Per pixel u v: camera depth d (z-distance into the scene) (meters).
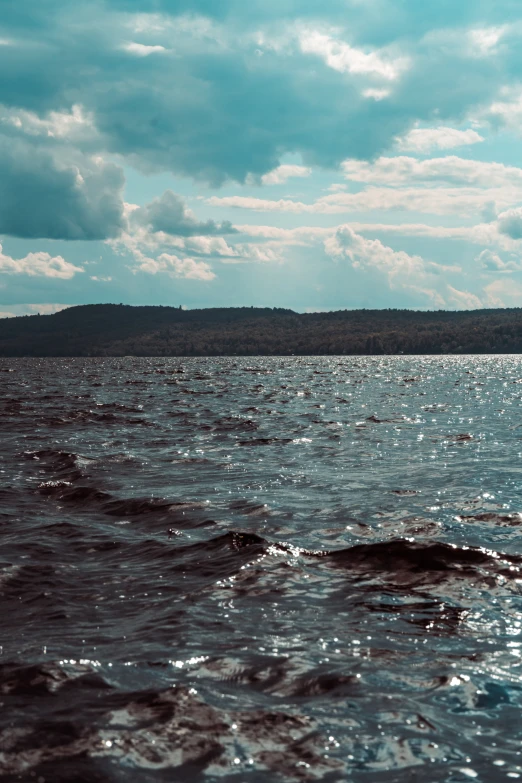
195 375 98.75
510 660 6.75
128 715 5.62
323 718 5.59
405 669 6.54
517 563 9.96
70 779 4.72
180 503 14.33
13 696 5.97
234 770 4.87
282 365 170.00
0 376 95.31
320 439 25.28
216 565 10.09
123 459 20.33
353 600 8.58
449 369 128.38
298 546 11.04
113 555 10.71
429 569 9.77
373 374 101.38
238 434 26.92
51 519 13.07
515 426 29.11
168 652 6.93
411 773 4.85
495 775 4.84
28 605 8.48
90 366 168.25
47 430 28.09
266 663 6.67
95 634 7.48
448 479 16.89
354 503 14.34
